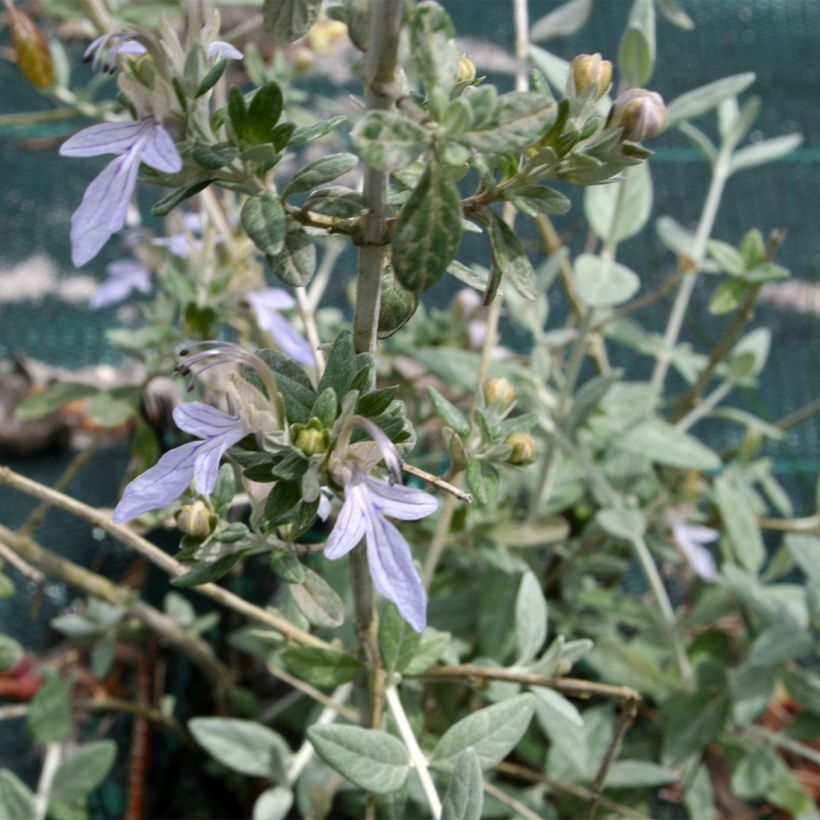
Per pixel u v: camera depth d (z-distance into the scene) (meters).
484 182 0.11
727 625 0.27
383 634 0.14
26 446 0.29
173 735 0.24
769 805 0.24
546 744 0.22
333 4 0.10
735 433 0.31
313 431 0.10
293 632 0.15
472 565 0.22
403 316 0.12
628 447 0.21
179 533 0.23
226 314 0.19
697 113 0.18
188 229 0.21
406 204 0.09
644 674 0.22
